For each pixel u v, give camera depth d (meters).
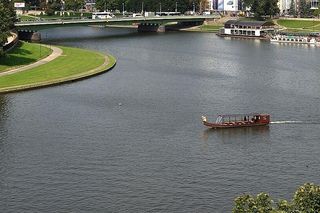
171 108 182.62
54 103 187.12
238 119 167.38
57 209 110.62
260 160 136.12
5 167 130.25
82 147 143.38
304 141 150.62
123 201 114.00
